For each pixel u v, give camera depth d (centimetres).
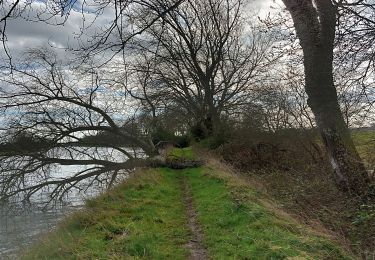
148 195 1373
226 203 1112
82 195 1889
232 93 3064
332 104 989
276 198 1241
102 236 834
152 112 2967
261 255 700
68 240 796
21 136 2175
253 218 922
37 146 2216
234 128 2659
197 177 1864
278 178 1571
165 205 1227
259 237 786
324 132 1000
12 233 1177
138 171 1947
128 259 693
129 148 2633
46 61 2241
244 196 1156
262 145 2034
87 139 2394
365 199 950
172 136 3259
